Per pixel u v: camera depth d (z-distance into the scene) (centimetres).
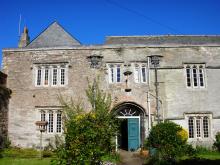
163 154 1537
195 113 2244
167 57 2314
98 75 2298
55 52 2367
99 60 2311
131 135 2289
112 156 1561
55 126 2280
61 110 2280
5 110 2277
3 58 2403
